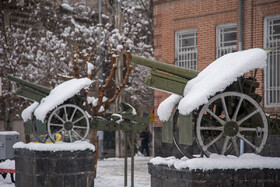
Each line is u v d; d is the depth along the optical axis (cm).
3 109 2405
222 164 630
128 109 1180
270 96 1505
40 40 2202
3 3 2356
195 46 1750
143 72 2867
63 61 2022
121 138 2516
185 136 650
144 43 2747
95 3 2747
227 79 641
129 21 2359
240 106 694
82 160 1002
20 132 2645
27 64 2197
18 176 1027
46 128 982
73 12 2381
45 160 969
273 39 1509
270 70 1508
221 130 652
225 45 1648
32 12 2372
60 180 973
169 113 729
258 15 1538
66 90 988
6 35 2181
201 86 652
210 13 1672
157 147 1802
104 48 1986
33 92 1067
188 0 1747
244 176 641
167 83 678
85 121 1070
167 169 671
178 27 1781
